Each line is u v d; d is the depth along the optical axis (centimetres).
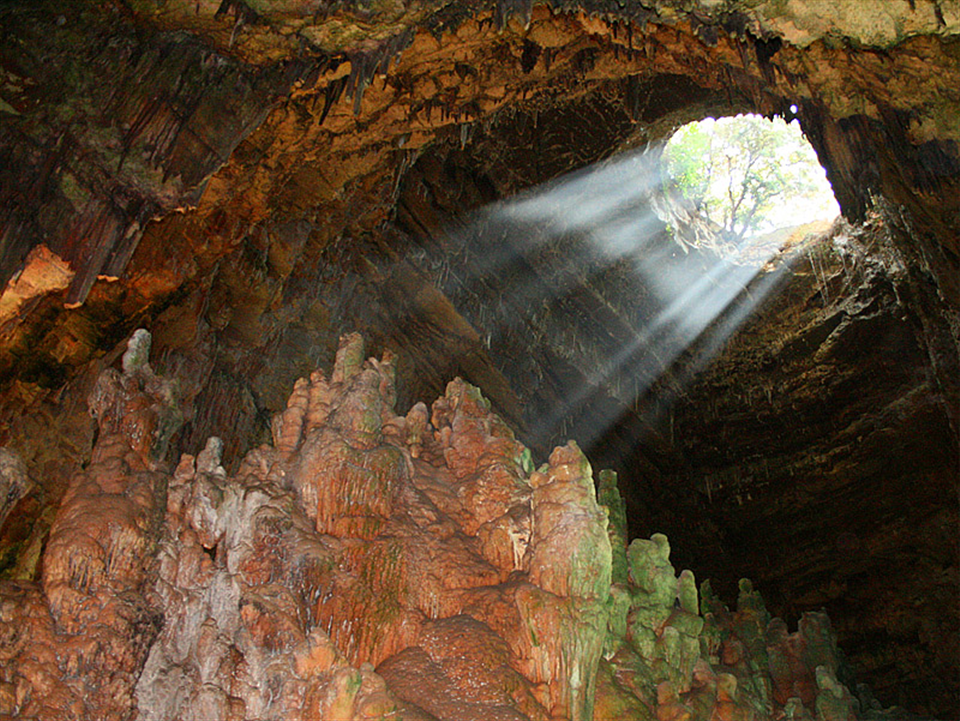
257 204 1048
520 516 617
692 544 1920
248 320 1148
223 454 1118
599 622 552
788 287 1884
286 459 652
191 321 1046
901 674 1567
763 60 941
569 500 579
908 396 1658
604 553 570
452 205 1425
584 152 1514
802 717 732
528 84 1070
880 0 809
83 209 802
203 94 866
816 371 1819
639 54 1055
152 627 554
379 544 584
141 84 834
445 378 1516
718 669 742
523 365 1609
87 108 808
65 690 505
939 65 855
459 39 961
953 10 798
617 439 1872
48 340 866
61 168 795
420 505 626
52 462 883
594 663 548
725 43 977
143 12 823
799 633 881
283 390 1234
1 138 768
